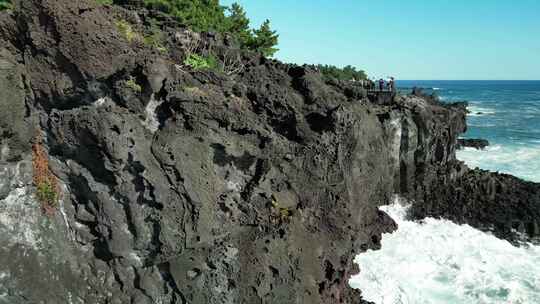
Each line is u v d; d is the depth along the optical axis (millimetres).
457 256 23766
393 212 26703
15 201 14758
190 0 26828
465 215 27812
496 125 70188
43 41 14234
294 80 20078
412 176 28297
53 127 14812
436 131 29062
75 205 15555
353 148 20000
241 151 15586
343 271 19219
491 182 29297
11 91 14250
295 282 16500
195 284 15102
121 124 14234
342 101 20688
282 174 17047
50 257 15094
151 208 14680
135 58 14594
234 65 20797
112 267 15445
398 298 19859
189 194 14484
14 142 14555
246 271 15516
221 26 28062
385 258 22812
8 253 14516
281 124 18219
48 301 14891
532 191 29188
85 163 14953
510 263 23578
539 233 26547
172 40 19641
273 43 30844
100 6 16094
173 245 14656
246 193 15906
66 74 14406
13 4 15188
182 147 14625
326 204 19000
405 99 29688
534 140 55406
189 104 14836
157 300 15391
